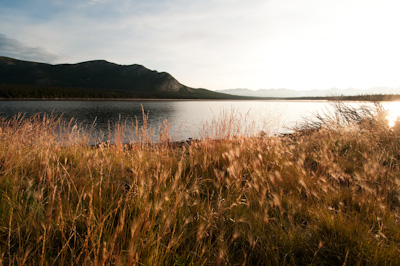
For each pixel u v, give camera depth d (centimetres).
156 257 168
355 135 603
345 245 205
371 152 489
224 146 526
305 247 208
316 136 671
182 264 178
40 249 184
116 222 230
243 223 231
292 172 370
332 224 224
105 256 143
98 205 242
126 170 381
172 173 371
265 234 219
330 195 293
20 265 151
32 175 305
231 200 275
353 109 862
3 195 239
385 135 591
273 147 494
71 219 212
